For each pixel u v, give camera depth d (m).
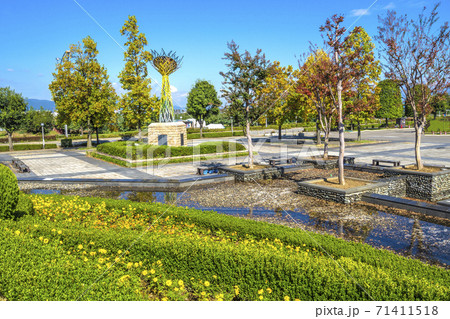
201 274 5.09
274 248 5.57
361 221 9.30
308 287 4.30
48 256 5.20
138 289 4.44
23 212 8.16
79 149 36.09
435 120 61.09
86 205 9.50
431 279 4.53
